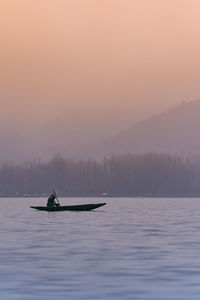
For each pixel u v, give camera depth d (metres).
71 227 113.00
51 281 54.50
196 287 51.91
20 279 55.47
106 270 60.19
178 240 88.06
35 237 92.50
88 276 56.94
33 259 67.69
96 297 48.19
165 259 67.56
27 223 124.06
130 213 173.00
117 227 113.50
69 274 57.97
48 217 146.50
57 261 66.12
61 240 88.00
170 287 51.91
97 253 72.88
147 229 108.81
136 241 86.69
